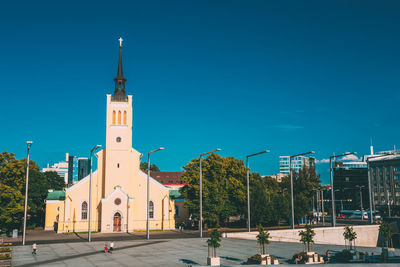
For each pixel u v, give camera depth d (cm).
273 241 5891
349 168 18588
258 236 3950
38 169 8731
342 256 4397
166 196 8106
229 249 4794
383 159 15138
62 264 3741
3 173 6694
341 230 6856
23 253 4481
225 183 8144
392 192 14700
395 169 14688
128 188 7762
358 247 5731
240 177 8300
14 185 6844
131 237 6341
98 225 7731
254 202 8081
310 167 12350
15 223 7262
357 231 7106
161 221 8019
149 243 5412
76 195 7719
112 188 7662
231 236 5988
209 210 7712
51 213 8588
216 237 3734
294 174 11719
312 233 4375
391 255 4681
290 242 5806
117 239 6012
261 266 2222
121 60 8119
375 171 15462
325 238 6650
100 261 3909
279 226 8712
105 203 7431
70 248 4909
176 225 8750
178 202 8906
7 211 6494
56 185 10812
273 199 8444
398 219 7394
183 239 5894
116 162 7769
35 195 8306
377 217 11650
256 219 8075
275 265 2189
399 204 14362
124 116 7950
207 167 7956
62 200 7725
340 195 18388
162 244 5288
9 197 6506
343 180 18475
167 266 3628
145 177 8075
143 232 7400
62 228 7550
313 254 4128
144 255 4303
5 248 4488
